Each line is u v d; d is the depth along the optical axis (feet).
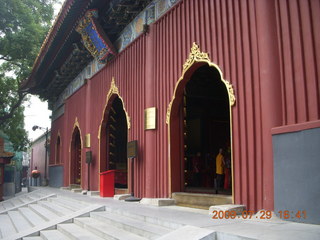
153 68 38.83
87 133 61.31
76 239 26.35
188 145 54.19
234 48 27.48
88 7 47.44
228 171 41.32
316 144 19.10
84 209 36.19
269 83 23.16
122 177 55.06
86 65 64.85
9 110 98.48
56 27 56.03
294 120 21.61
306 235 16.57
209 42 30.35
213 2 30.14
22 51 85.71
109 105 53.16
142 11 41.81
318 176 18.88
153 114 37.81
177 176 35.53
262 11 24.09
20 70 93.86
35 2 90.53
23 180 181.16
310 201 19.27
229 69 27.81
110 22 47.91
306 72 21.27
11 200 73.92
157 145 37.50
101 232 26.00
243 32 26.81
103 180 48.60
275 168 21.84
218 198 29.07
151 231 22.56
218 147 53.57
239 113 26.58
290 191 20.57
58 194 57.41
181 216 25.39
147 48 39.86
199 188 43.24
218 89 52.60
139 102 41.68
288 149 20.89
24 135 105.29
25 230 33.96
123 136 65.05
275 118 22.65
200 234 18.47
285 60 22.59
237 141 26.43
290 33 22.36
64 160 80.18
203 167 51.19
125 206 34.17
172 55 35.65
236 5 27.61
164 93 36.70
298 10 21.94
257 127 24.91
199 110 53.01
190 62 32.45
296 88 21.77
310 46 21.07
